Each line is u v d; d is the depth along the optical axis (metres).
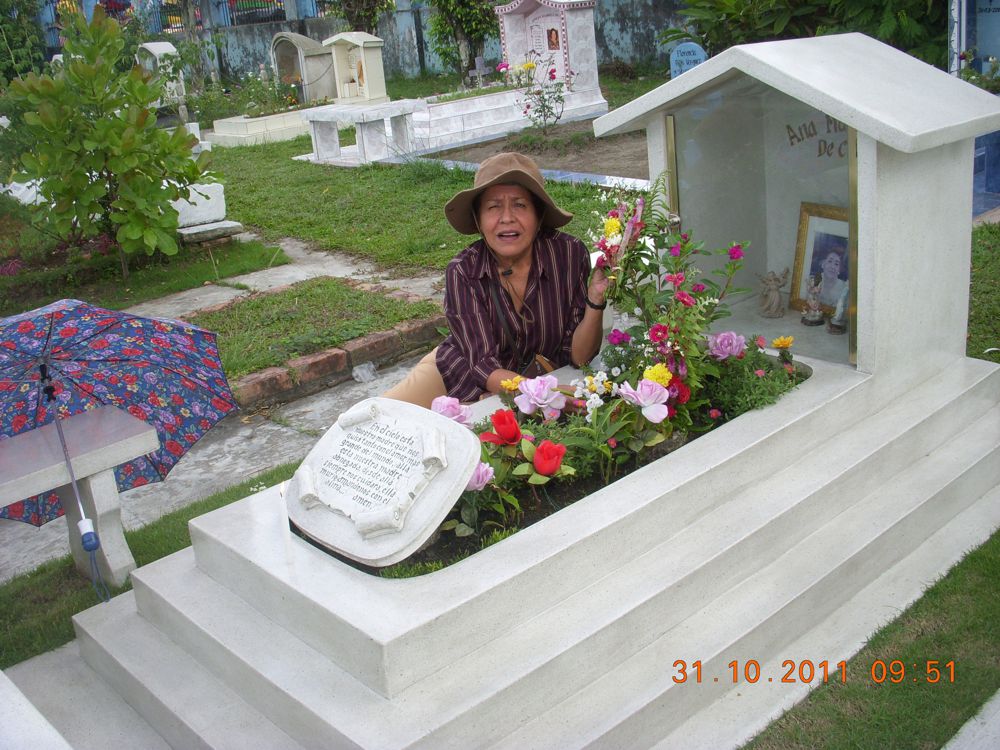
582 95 14.23
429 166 10.60
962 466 3.52
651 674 2.53
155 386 3.64
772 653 2.81
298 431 5.00
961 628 2.90
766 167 3.78
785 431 3.15
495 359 3.69
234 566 2.75
